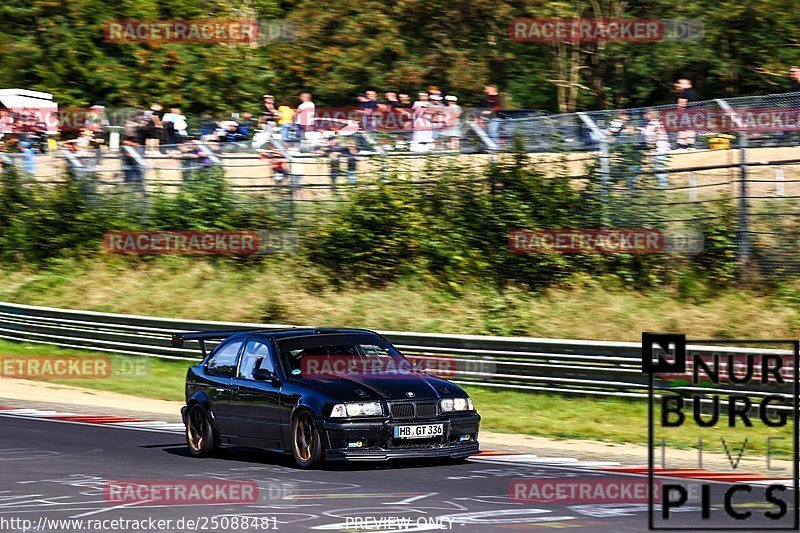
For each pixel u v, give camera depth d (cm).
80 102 12669
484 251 8325
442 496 3522
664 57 11044
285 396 4181
